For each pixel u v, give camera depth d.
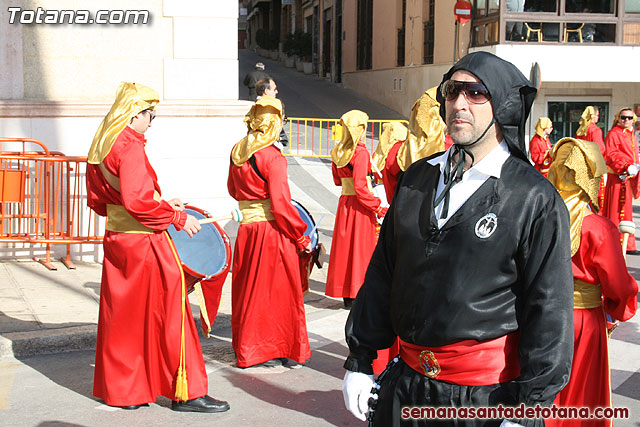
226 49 9.30
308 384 5.41
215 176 9.27
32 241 8.01
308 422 4.70
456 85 2.47
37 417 4.66
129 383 4.73
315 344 6.39
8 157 7.76
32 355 5.84
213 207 9.30
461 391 2.45
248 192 5.63
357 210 7.39
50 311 6.59
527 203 2.39
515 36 18.00
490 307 2.42
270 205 5.60
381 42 27.86
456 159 2.54
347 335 2.75
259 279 5.62
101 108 8.64
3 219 8.05
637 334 6.83
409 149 5.75
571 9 18.05
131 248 4.62
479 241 2.41
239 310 5.73
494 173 2.45
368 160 7.22
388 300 2.73
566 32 18.11
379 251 2.76
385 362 5.13
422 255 2.50
